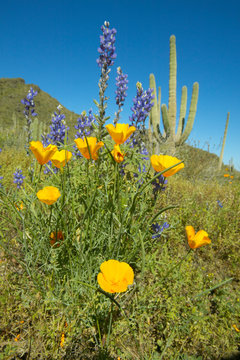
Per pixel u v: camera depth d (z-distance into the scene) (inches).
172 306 64.3
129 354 55.9
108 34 75.9
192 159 344.5
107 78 72.6
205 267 95.3
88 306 56.2
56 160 60.1
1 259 71.6
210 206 128.5
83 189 74.1
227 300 78.1
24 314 55.7
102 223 67.8
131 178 77.0
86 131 99.6
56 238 62.4
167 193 131.0
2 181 115.4
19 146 365.1
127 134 53.6
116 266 41.9
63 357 51.5
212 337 65.7
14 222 61.1
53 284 61.5
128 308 63.0
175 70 360.2
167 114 351.9
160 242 86.3
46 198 50.3
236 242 106.0
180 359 59.3
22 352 51.5
